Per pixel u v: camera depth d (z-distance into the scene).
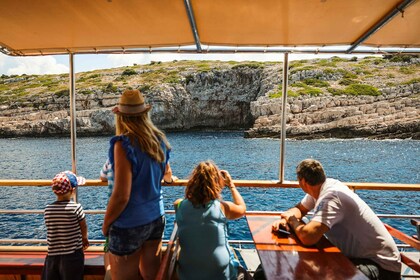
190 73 108.62
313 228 2.29
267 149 59.84
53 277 2.56
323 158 49.94
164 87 101.75
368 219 2.45
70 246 2.56
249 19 3.27
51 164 48.97
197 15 3.19
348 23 3.35
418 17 3.11
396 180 36.47
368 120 80.06
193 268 2.10
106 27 3.39
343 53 4.04
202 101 105.50
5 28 3.34
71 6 2.89
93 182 3.33
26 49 3.93
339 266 2.01
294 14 3.14
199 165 2.23
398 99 86.81
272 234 2.51
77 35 3.57
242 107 106.12
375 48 3.99
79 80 122.12
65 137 93.50
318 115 83.81
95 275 2.96
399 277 2.46
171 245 2.10
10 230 20.55
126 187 1.78
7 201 28.94
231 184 2.60
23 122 96.69
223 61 136.50
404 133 77.25
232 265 2.18
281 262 2.05
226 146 64.50
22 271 2.98
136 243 1.91
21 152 62.09
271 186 3.58
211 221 2.12
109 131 97.06
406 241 2.56
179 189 30.23
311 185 2.60
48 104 105.62
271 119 85.38
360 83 95.75
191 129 106.56
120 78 117.88
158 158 1.94
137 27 3.42
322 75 101.81
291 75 102.31
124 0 2.81
